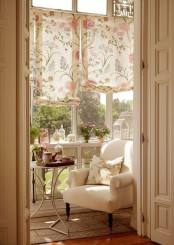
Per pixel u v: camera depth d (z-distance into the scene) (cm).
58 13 495
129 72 532
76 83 505
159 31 367
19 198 295
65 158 414
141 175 390
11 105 290
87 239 383
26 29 310
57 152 430
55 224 432
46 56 490
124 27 531
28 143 317
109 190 413
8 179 291
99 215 474
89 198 411
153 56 372
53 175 449
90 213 484
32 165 404
